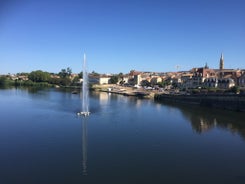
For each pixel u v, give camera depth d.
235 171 45.84
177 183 41.16
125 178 42.53
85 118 90.06
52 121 83.56
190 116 98.62
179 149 57.06
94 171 44.84
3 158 50.09
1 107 111.56
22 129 72.00
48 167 46.25
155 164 48.41
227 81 194.62
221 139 65.50
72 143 59.78
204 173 44.94
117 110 111.06
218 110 118.19
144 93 191.25
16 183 40.44
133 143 60.78
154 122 85.12
